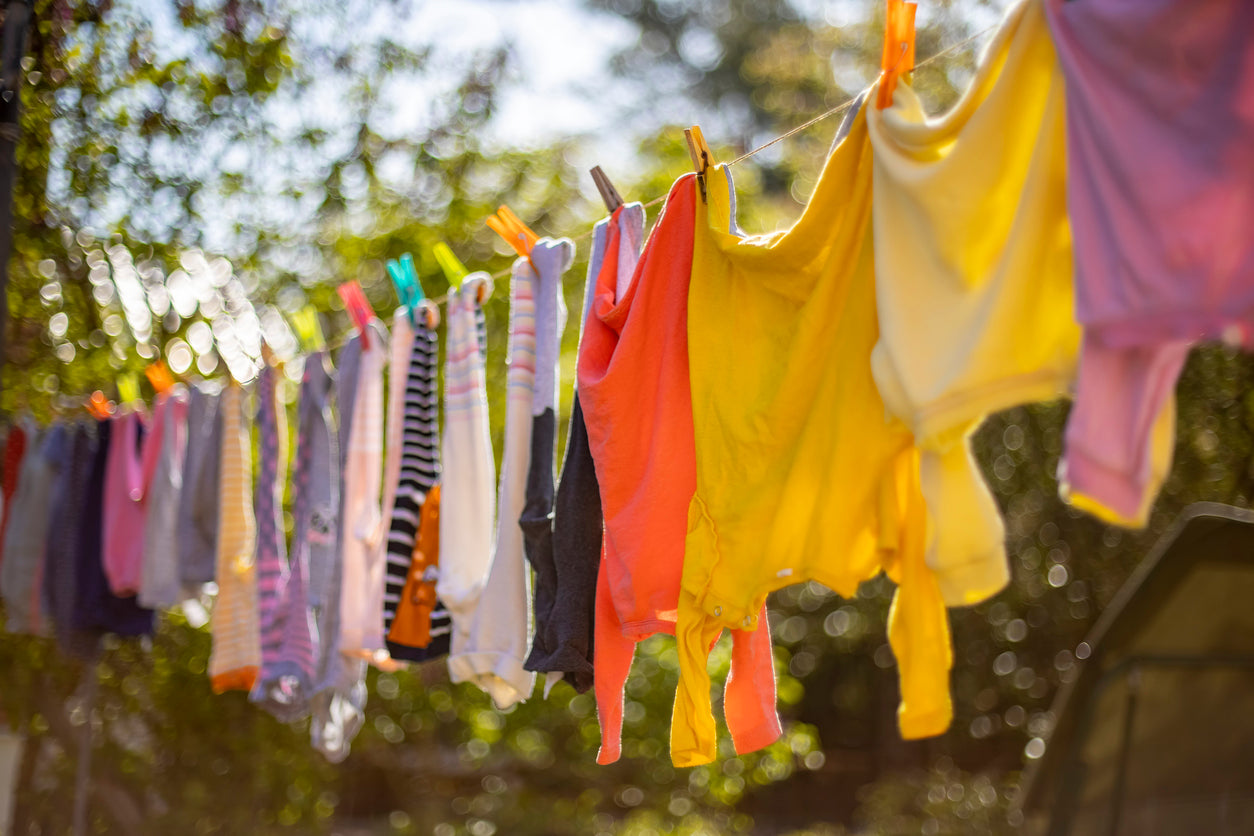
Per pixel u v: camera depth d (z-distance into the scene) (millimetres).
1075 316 1348
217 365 4926
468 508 2578
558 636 2162
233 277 5238
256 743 5555
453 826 6891
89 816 5180
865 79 9758
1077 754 4605
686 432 2029
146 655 5297
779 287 1868
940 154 1623
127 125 4422
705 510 1893
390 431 2779
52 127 4242
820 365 1797
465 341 2672
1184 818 4496
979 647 8812
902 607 1666
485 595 2395
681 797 6426
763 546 1806
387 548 2680
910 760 10266
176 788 5465
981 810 7312
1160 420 1349
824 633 10062
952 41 6883
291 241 5484
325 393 3078
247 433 3385
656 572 1974
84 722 4461
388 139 5344
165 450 3453
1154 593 4652
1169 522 7078
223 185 4871
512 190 6461
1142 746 4680
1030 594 8227
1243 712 4469
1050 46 1503
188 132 4574
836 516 1673
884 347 1597
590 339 2217
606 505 2055
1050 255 1479
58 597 3598
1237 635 4590
